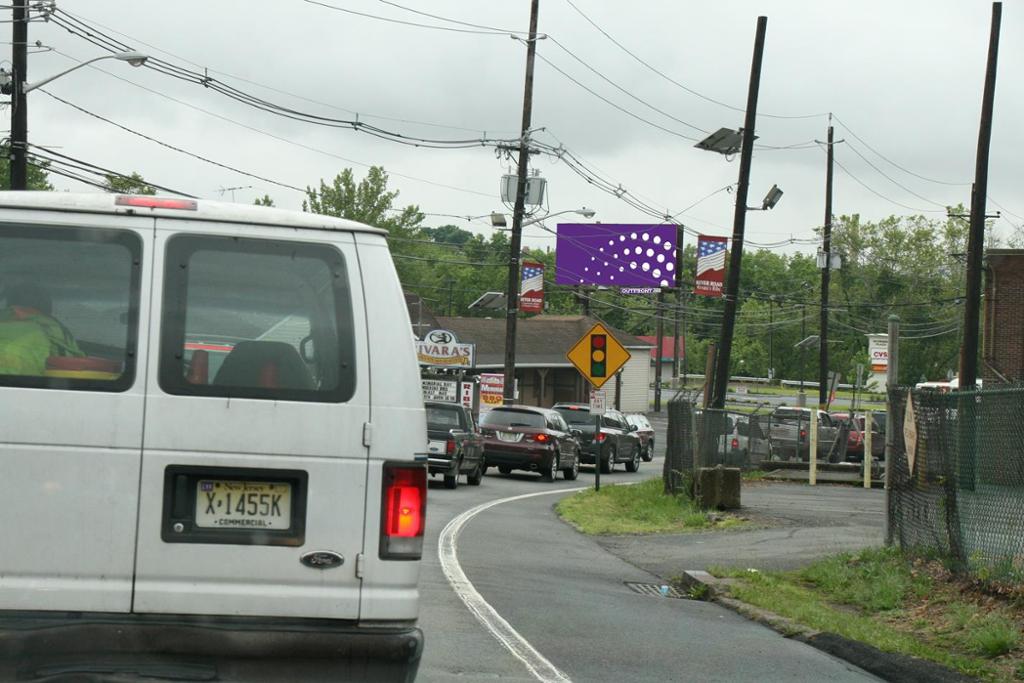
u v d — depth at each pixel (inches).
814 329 4544.8
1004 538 429.1
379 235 215.8
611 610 441.4
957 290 3599.9
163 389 203.8
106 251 207.2
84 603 199.2
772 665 356.8
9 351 201.8
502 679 314.3
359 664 204.2
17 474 198.8
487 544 639.1
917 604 450.9
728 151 1198.3
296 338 209.8
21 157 942.4
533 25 1469.0
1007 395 424.2
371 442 207.6
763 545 657.6
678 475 946.1
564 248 2466.8
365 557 206.2
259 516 204.5
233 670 201.2
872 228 3720.5
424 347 1720.0
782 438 1430.9
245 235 211.0
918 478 526.9
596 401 1044.5
